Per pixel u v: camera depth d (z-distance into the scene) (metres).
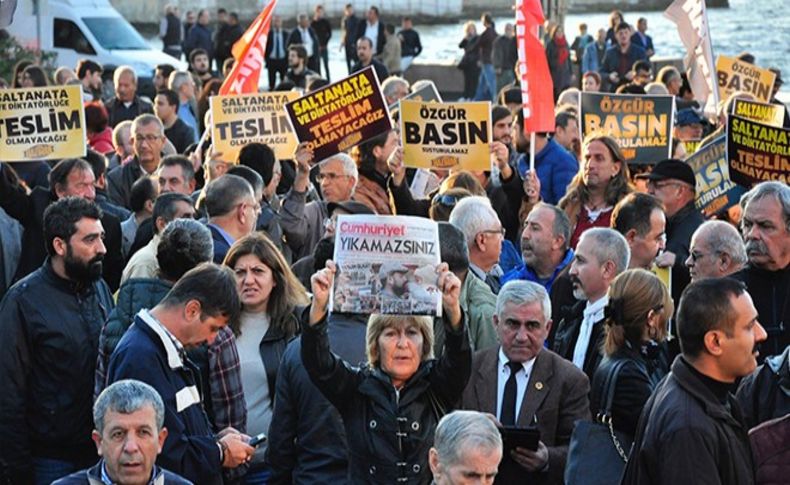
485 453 7.67
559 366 9.77
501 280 12.29
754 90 20.98
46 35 39.66
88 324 10.77
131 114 24.98
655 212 11.74
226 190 11.80
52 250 10.72
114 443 8.13
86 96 27.48
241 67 17.59
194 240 10.12
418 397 8.77
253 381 10.37
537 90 15.38
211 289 9.32
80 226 10.66
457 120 14.95
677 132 20.52
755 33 63.66
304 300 10.54
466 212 11.55
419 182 16.08
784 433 8.23
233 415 9.96
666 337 9.55
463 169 14.99
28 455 10.67
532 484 9.29
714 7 71.38
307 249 14.01
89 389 10.73
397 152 14.19
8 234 13.71
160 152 17.17
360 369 8.91
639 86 21.91
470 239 11.49
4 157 15.08
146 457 8.18
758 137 13.35
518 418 9.67
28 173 17.44
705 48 20.61
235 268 10.40
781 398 9.11
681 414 7.86
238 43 17.69
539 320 9.64
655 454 7.92
